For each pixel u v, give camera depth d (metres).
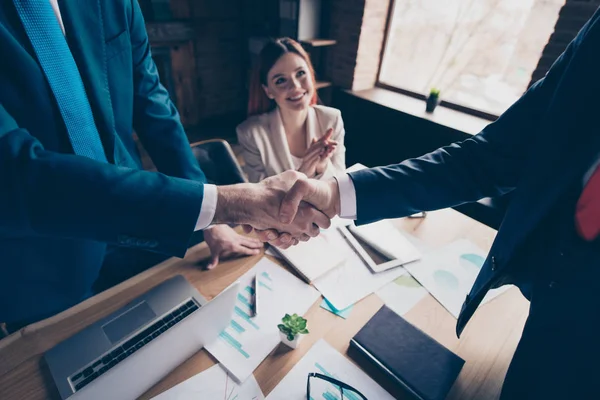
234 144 3.87
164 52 3.74
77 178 0.59
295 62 1.54
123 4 0.87
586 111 0.52
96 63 0.83
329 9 3.21
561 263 0.55
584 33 0.57
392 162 3.04
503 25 2.53
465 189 0.80
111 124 0.89
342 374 0.71
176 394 0.65
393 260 1.00
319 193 0.80
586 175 0.52
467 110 2.73
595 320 0.51
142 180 0.63
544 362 0.58
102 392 0.55
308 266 0.95
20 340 0.72
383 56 3.28
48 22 0.70
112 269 1.11
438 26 2.92
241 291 0.88
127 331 0.70
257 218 0.77
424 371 0.71
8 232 0.76
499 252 0.67
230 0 3.90
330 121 1.75
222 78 4.30
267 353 0.73
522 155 0.73
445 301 0.89
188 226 0.64
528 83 2.35
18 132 0.61
